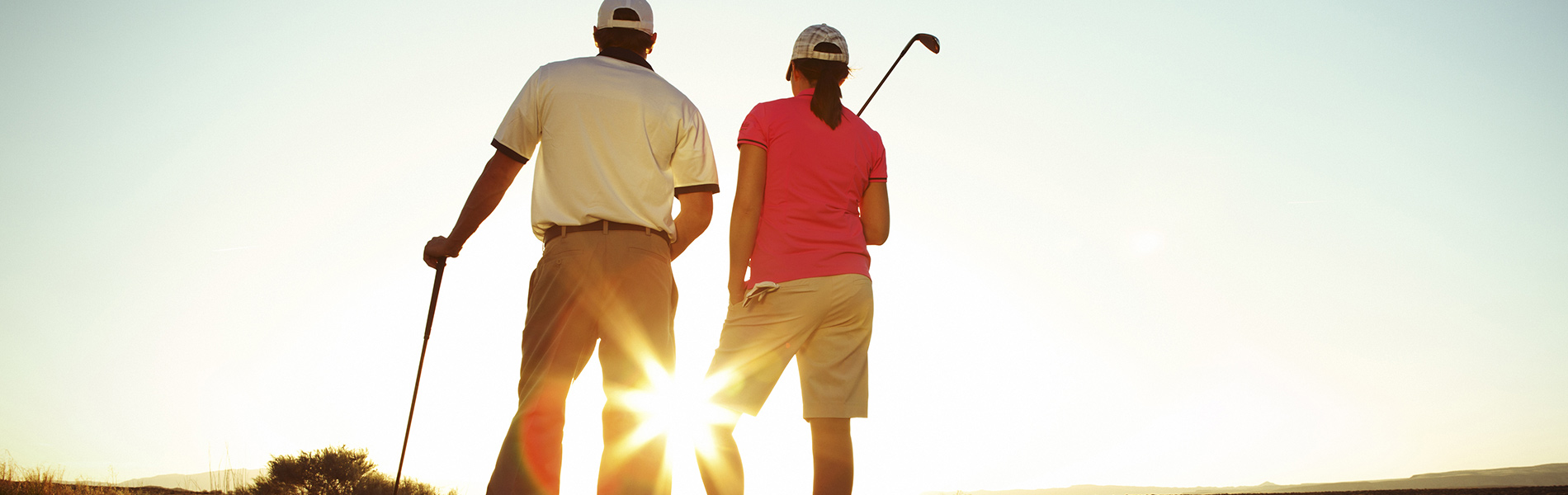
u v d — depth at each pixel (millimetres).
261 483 15398
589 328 2725
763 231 3324
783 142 3311
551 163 2820
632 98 2873
